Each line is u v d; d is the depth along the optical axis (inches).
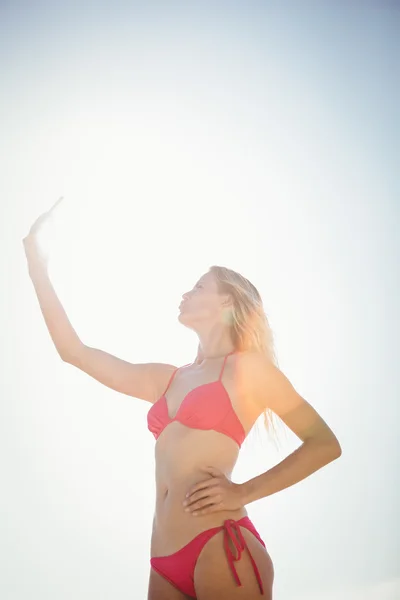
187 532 65.4
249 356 73.6
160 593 67.2
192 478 67.4
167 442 70.8
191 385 73.6
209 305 79.3
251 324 79.0
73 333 79.4
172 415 72.4
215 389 71.2
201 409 70.2
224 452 69.3
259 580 63.7
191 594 65.7
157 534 68.6
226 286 80.0
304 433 70.9
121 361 80.4
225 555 63.8
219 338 78.1
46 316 79.0
